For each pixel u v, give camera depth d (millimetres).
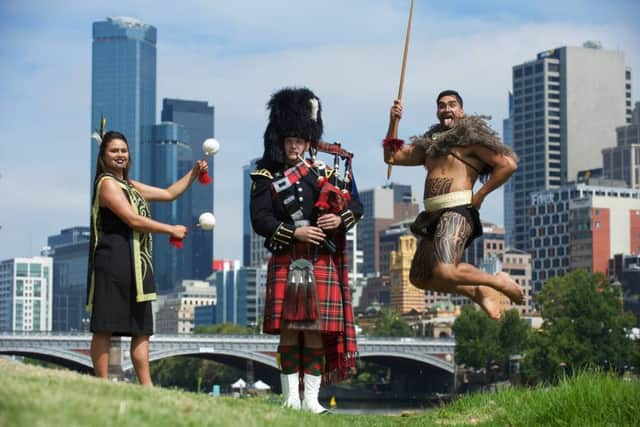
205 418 8875
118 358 68688
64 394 8375
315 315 12695
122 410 8133
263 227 12945
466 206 12500
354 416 14281
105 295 12008
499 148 12523
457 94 13062
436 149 12656
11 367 10375
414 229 12570
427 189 12734
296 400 13094
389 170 13203
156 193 13344
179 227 12141
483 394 16984
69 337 117375
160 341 125625
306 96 13344
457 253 12242
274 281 12977
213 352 125875
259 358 128125
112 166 12539
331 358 13328
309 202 13055
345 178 13367
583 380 14961
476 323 149250
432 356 149250
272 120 13352
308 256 12922
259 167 13398
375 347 145750
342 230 13055
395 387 181750
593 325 130125
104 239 12133
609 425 13633
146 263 12219
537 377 130000
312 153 13430
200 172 13523
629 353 130375
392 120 13195
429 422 14461
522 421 14695
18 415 7301
